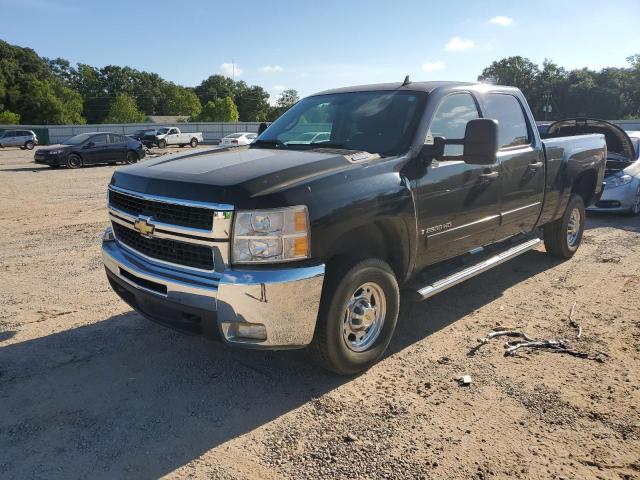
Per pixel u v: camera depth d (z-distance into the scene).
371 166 3.71
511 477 2.78
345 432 3.16
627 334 4.55
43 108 92.38
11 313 4.94
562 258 6.80
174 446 3.02
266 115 141.25
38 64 101.62
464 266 4.75
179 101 135.50
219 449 2.99
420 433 3.15
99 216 10.25
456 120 4.59
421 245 4.11
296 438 3.10
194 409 3.39
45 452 2.95
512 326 4.75
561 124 9.26
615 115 95.00
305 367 3.96
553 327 4.72
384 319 3.91
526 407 3.42
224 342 3.26
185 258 3.41
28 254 7.16
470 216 4.57
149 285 3.57
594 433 3.15
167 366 3.95
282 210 3.17
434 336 4.53
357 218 3.50
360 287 3.67
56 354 4.12
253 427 3.21
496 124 3.77
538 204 5.64
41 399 3.48
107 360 4.04
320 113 4.74
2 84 88.94
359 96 4.72
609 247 7.52
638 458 2.93
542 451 2.98
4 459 2.88
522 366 3.98
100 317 4.87
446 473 2.80
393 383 3.73
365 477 2.77
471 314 5.03
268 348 3.27
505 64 110.44
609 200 9.56
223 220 3.15
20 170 20.70
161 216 3.49
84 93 135.00
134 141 23.64
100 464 2.86
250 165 3.57
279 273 3.17
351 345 3.75
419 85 4.62
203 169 3.58
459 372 3.89
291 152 4.05
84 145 21.98
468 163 3.93
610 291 5.65
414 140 4.08
